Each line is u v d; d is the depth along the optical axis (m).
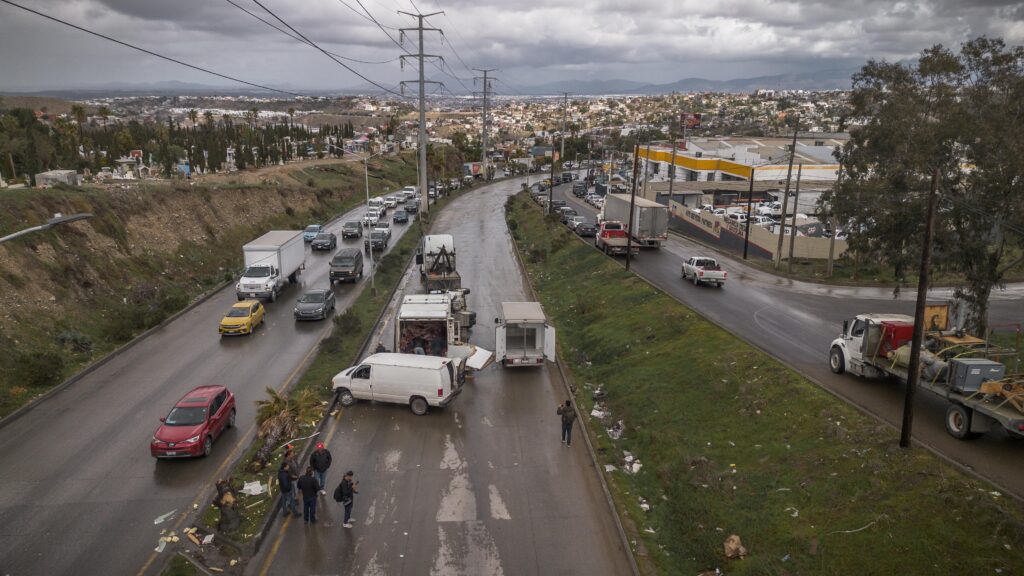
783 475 16.08
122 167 85.31
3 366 24.69
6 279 29.61
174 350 29.31
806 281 41.78
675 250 54.53
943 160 26.52
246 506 16.23
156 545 14.52
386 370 22.72
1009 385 15.43
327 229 71.38
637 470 18.75
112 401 23.12
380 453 19.61
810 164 93.75
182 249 46.59
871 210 30.25
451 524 15.84
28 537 14.72
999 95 25.77
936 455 14.98
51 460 18.56
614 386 24.92
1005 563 11.59
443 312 26.39
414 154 148.12
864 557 12.77
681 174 104.44
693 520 15.61
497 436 21.00
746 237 49.22
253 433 20.62
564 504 16.89
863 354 20.33
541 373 27.47
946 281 41.09
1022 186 23.50
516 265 51.88
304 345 30.20
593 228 62.31
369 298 39.66
